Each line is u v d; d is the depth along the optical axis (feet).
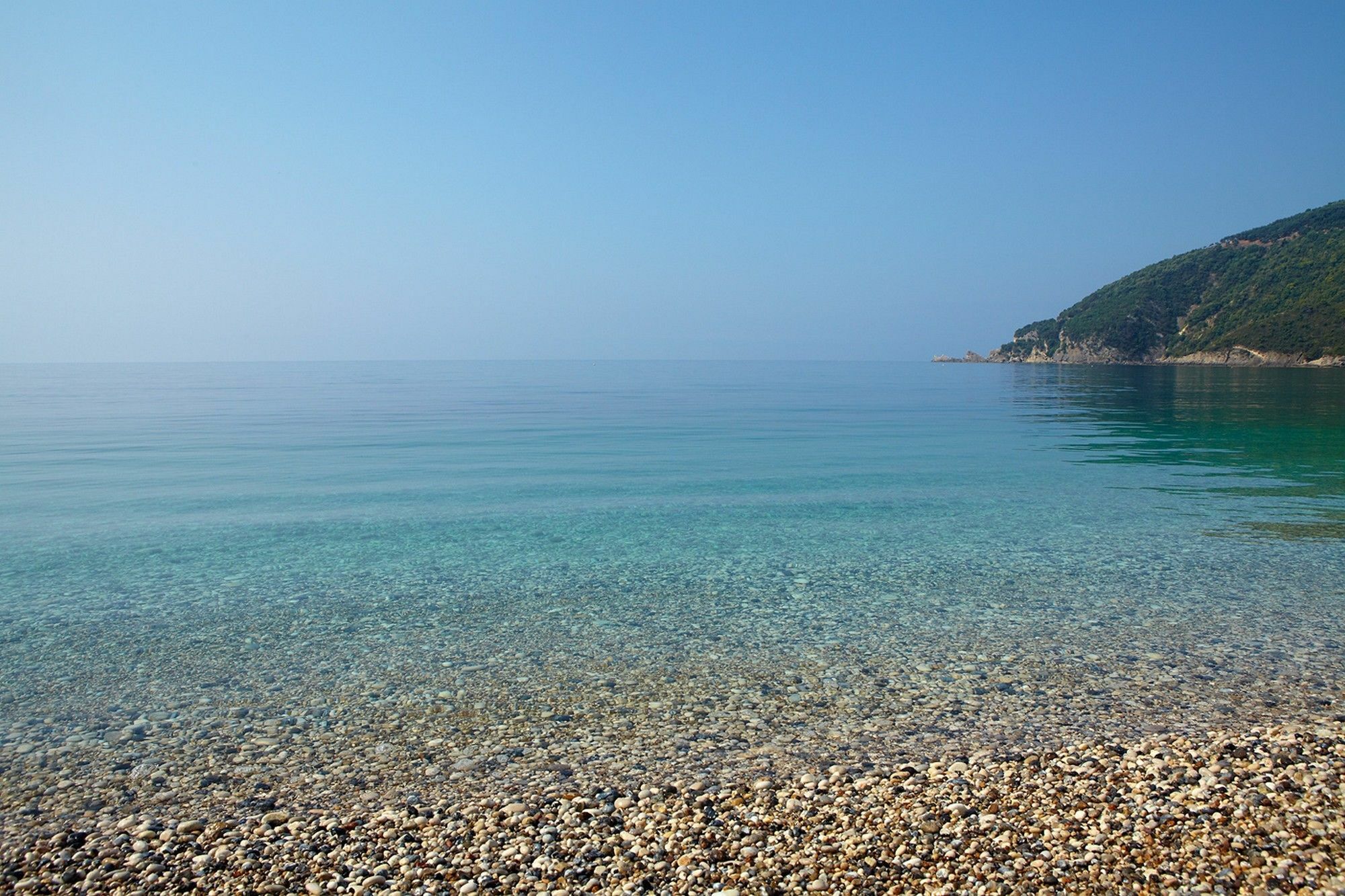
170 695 22.39
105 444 82.23
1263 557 36.68
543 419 116.57
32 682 23.25
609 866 14.44
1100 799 16.29
